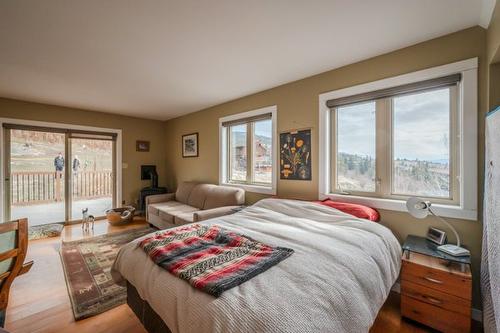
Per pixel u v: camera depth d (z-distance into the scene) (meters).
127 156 4.94
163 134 5.48
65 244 3.24
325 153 2.62
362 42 2.00
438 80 1.90
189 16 1.64
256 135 3.54
